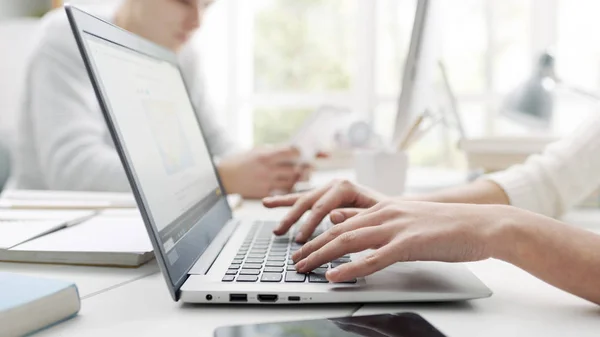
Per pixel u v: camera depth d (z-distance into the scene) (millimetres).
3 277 409
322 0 2680
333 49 2697
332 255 449
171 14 1262
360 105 2586
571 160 779
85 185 1101
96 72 416
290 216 638
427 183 1243
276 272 462
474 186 760
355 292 412
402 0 2496
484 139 1112
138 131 469
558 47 2328
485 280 496
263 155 1188
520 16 2379
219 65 2643
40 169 1280
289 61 2738
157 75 623
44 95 1209
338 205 611
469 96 2402
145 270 547
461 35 2422
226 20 2627
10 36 1979
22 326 352
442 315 398
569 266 417
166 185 498
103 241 600
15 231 635
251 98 2682
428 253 426
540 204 763
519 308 415
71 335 361
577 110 2252
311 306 420
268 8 2721
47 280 405
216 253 529
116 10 1369
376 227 454
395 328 345
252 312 406
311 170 1264
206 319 393
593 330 370
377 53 2561
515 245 427
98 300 442
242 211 964
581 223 810
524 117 1363
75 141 1148
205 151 779
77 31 412
